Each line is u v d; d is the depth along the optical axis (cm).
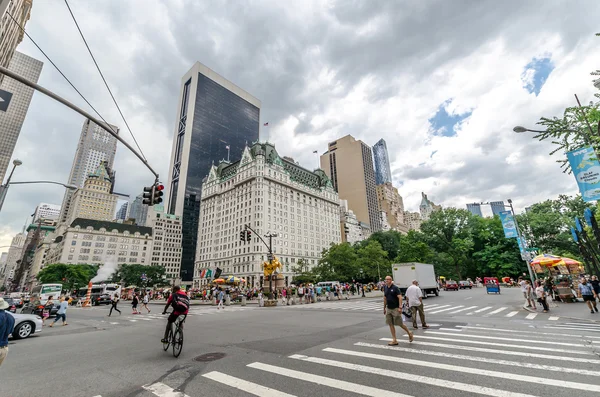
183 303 831
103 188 15900
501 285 5719
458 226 6147
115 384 586
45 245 14388
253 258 9856
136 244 13325
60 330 1524
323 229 12888
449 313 1686
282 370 635
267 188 10875
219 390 526
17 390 564
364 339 959
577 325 1170
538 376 553
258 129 19175
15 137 9706
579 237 2094
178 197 15275
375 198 19450
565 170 1463
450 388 501
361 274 6419
